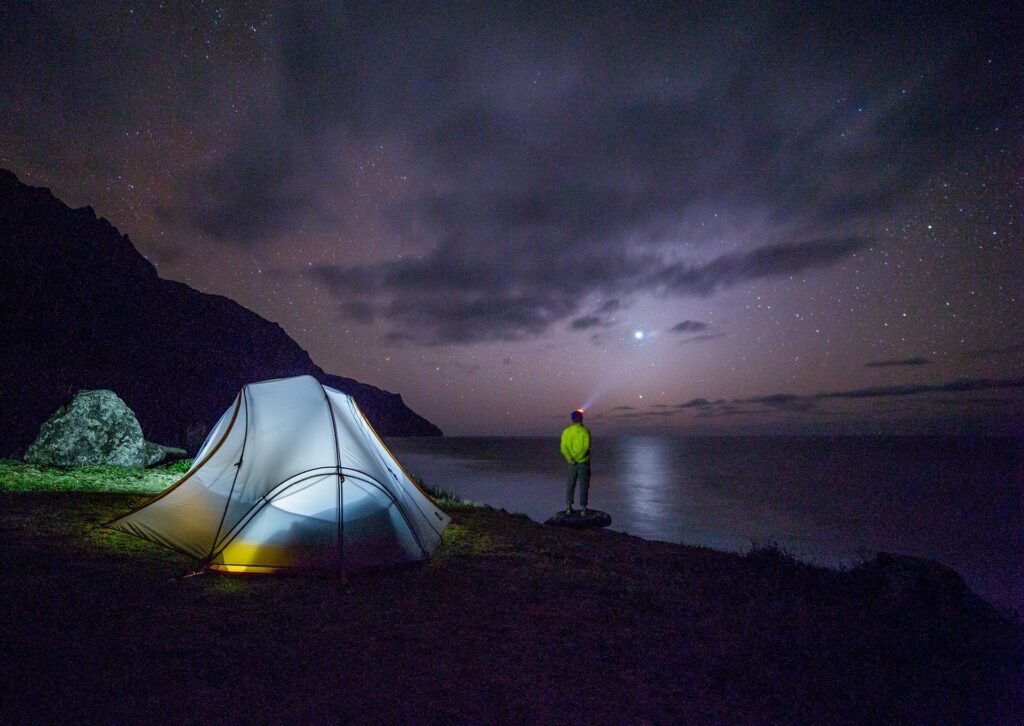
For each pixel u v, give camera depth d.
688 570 7.75
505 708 3.64
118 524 7.32
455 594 5.93
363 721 3.35
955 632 5.72
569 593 6.26
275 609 5.12
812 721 3.80
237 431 7.31
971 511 25.95
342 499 6.81
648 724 3.60
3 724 2.99
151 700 3.38
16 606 4.59
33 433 15.86
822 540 17.75
